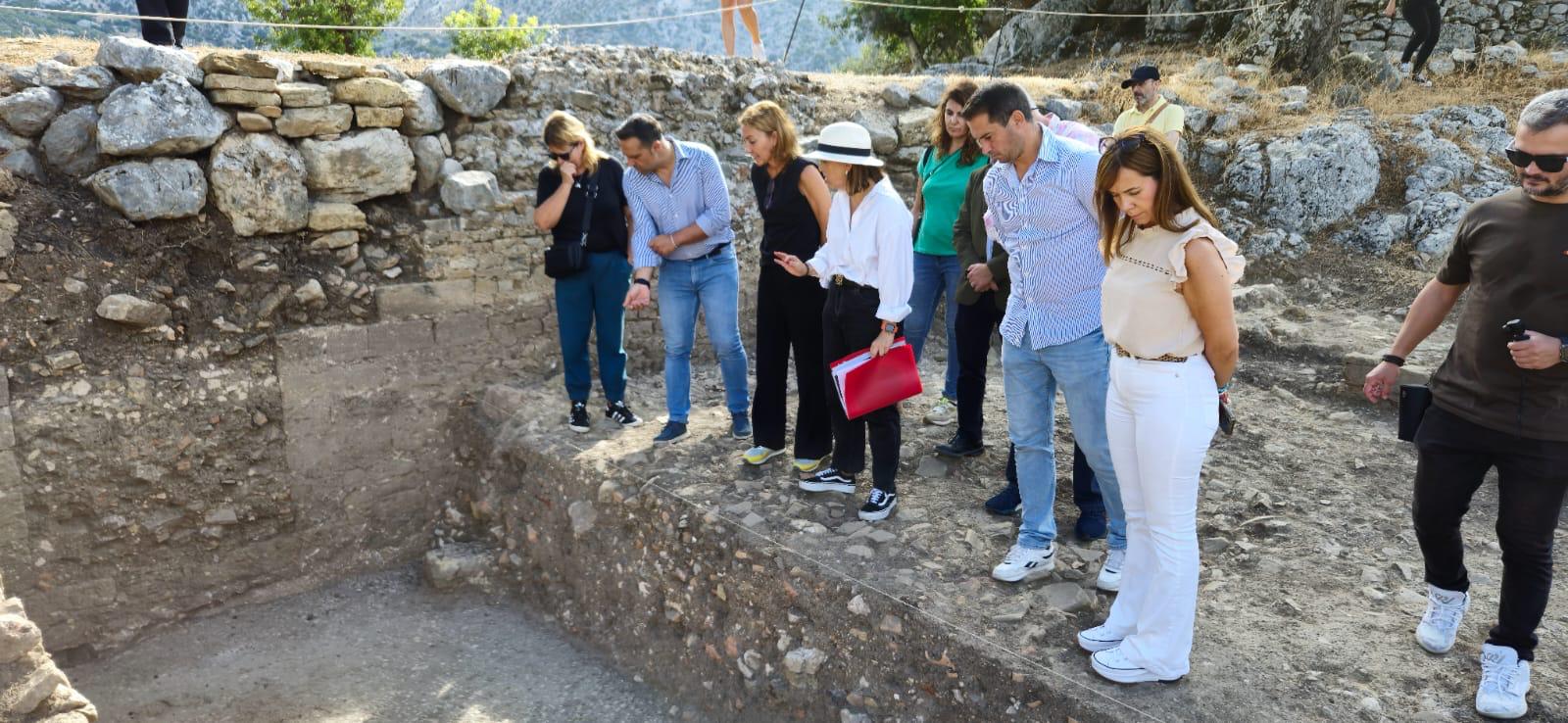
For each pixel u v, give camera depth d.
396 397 5.68
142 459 4.92
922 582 3.68
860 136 3.75
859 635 3.63
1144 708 2.90
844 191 3.88
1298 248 7.10
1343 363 5.63
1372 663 3.12
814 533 4.09
